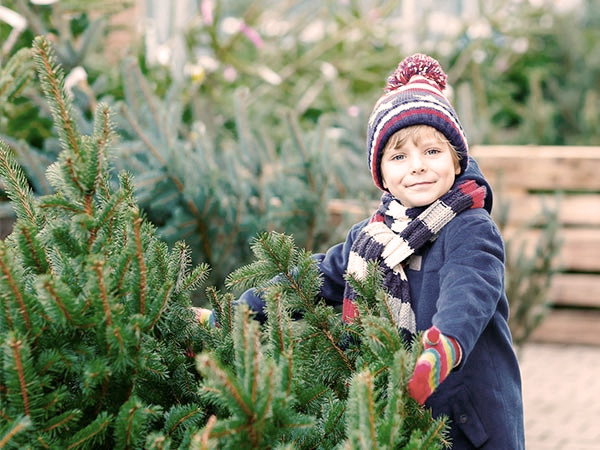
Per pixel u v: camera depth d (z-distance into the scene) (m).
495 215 5.13
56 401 1.59
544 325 6.39
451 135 2.02
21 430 1.47
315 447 1.73
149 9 7.80
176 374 1.87
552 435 4.34
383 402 1.65
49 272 1.76
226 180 3.76
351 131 5.51
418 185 2.01
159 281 1.85
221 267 3.68
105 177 1.83
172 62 6.12
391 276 2.03
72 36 5.34
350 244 2.26
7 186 1.99
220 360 1.87
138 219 1.67
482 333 2.04
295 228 3.85
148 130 3.83
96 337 1.65
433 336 1.62
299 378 1.76
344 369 1.94
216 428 1.44
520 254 4.91
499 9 7.94
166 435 1.63
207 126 5.80
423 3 9.73
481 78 8.88
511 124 9.30
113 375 1.68
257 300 2.12
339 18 7.22
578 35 9.56
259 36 6.92
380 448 1.46
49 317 1.60
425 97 2.03
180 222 3.52
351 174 4.89
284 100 7.60
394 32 8.48
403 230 2.03
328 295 2.24
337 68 7.54
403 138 2.01
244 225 3.74
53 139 4.06
